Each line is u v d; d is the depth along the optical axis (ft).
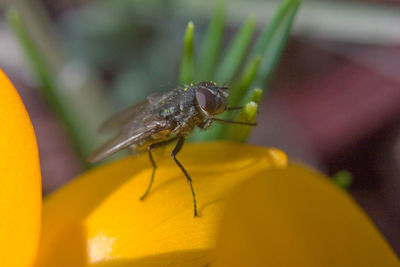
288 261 0.20
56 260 0.19
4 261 0.19
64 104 0.25
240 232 0.20
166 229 0.19
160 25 0.31
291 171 0.20
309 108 0.31
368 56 0.31
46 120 0.31
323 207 0.20
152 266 0.19
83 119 0.27
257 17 0.30
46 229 0.20
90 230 0.20
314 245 0.20
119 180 0.20
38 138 0.31
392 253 0.20
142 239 0.19
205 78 0.24
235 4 0.30
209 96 0.21
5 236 0.19
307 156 0.31
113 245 0.19
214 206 0.20
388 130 0.30
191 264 0.19
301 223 0.20
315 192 0.20
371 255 0.20
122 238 0.19
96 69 0.31
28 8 0.29
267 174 0.20
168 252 0.19
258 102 0.21
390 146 0.30
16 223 0.19
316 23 0.29
